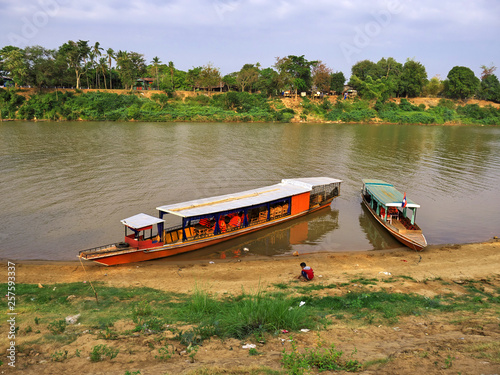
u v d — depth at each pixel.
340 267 22.84
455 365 9.20
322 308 15.51
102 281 19.97
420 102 155.75
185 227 26.00
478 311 14.79
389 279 20.34
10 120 100.06
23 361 10.01
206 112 117.88
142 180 40.91
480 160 59.38
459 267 22.64
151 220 23.50
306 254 25.28
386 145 73.69
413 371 8.95
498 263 23.34
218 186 39.59
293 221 31.94
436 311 15.04
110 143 65.12
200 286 19.30
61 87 120.56
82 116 105.25
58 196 34.47
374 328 12.88
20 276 20.39
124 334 12.10
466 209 34.78
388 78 154.88
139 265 22.86
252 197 29.25
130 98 117.44
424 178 46.28
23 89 111.25
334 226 30.89
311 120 129.12
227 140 73.62
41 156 51.66
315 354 10.01
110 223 28.64
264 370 9.12
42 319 13.73
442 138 89.38
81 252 21.28
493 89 163.38
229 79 141.62
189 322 13.38
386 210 29.02
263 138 78.50
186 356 10.34
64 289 18.11
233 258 24.52
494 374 8.63
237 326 12.42
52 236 26.06
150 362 9.92
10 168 44.28
